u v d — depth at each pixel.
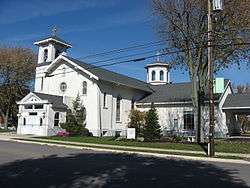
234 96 41.25
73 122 38.97
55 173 13.31
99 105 39.88
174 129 42.88
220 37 30.30
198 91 32.97
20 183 11.25
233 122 45.22
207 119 38.41
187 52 32.47
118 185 11.16
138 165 16.39
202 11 30.78
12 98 57.41
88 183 11.42
